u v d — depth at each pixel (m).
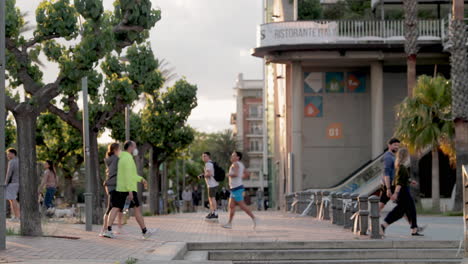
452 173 47.22
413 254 14.38
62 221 24.39
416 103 35.41
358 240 15.16
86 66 17.12
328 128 47.84
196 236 17.19
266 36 43.81
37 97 16.98
